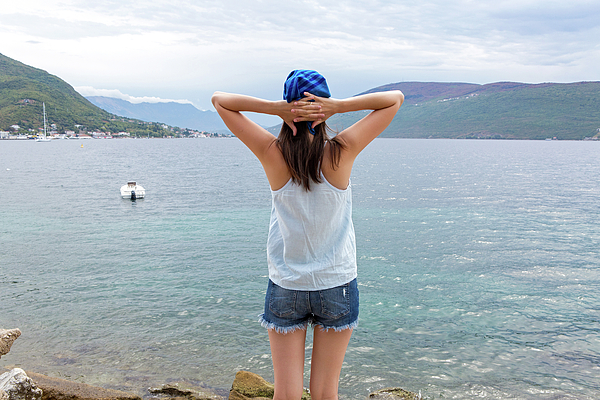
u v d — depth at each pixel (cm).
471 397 552
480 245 1457
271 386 477
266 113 174
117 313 834
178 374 596
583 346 712
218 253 1329
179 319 808
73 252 1332
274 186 184
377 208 2306
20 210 2169
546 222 1908
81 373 589
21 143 18462
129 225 1803
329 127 186
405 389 566
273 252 192
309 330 765
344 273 187
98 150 11612
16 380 315
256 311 854
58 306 867
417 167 5816
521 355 677
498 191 3114
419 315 846
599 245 1465
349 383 585
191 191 3086
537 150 13575
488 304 911
